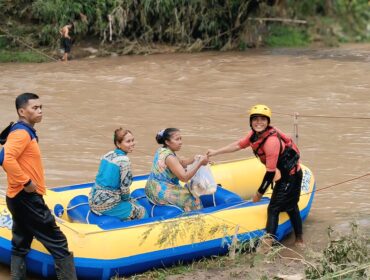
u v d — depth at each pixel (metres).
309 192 8.14
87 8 25.66
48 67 22.36
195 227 6.71
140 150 11.66
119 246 6.40
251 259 6.75
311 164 10.83
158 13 26.55
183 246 6.68
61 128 13.35
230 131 13.09
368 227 7.93
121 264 6.38
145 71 21.19
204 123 13.80
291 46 28.44
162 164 7.22
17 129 5.86
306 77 19.73
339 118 14.16
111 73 20.77
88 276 6.39
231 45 27.09
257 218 7.18
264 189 7.04
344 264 5.75
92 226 6.56
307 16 30.36
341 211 8.62
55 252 6.08
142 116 14.53
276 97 16.72
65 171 10.45
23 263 6.35
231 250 6.42
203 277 6.45
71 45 25.34
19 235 6.25
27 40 25.39
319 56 24.88
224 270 6.62
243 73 20.66
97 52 25.62
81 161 11.01
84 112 14.95
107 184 6.85
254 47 27.80
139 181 8.27
